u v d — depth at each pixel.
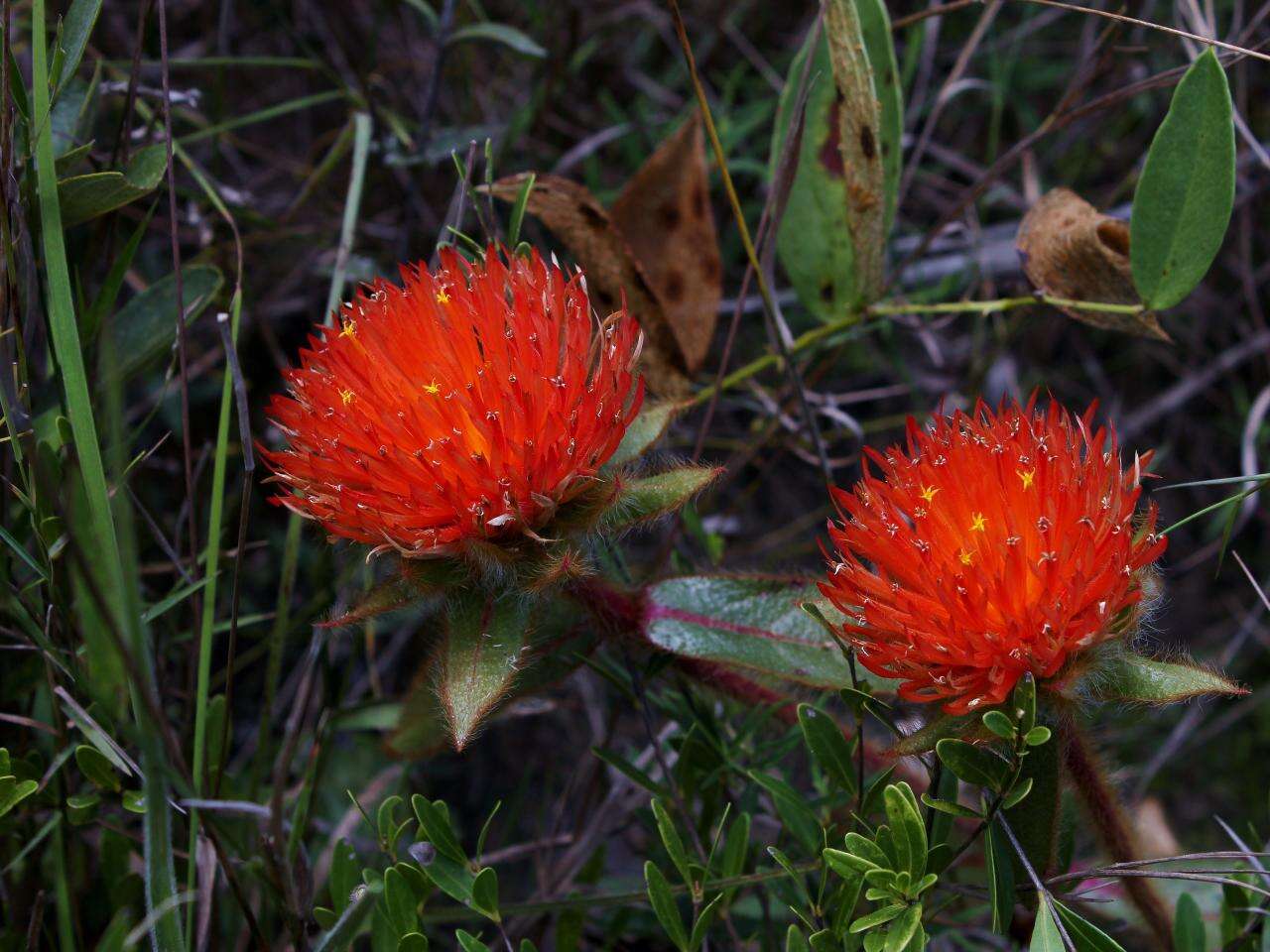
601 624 0.40
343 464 0.37
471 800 0.53
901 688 0.35
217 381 0.52
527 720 0.54
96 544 0.34
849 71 0.42
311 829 0.45
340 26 0.56
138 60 0.42
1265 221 0.58
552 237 0.53
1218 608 0.59
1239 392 0.56
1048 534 0.35
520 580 0.37
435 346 0.37
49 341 0.41
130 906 0.41
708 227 0.46
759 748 0.41
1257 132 0.57
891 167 0.44
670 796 0.41
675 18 0.41
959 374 0.58
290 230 0.51
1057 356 0.62
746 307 0.55
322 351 0.38
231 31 0.56
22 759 0.40
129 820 0.41
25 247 0.40
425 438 0.37
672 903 0.37
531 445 0.36
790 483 0.60
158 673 0.42
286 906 0.39
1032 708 0.34
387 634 0.53
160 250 0.53
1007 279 0.53
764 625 0.39
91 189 0.41
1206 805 0.54
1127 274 0.42
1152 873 0.36
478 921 0.45
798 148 0.43
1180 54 0.53
